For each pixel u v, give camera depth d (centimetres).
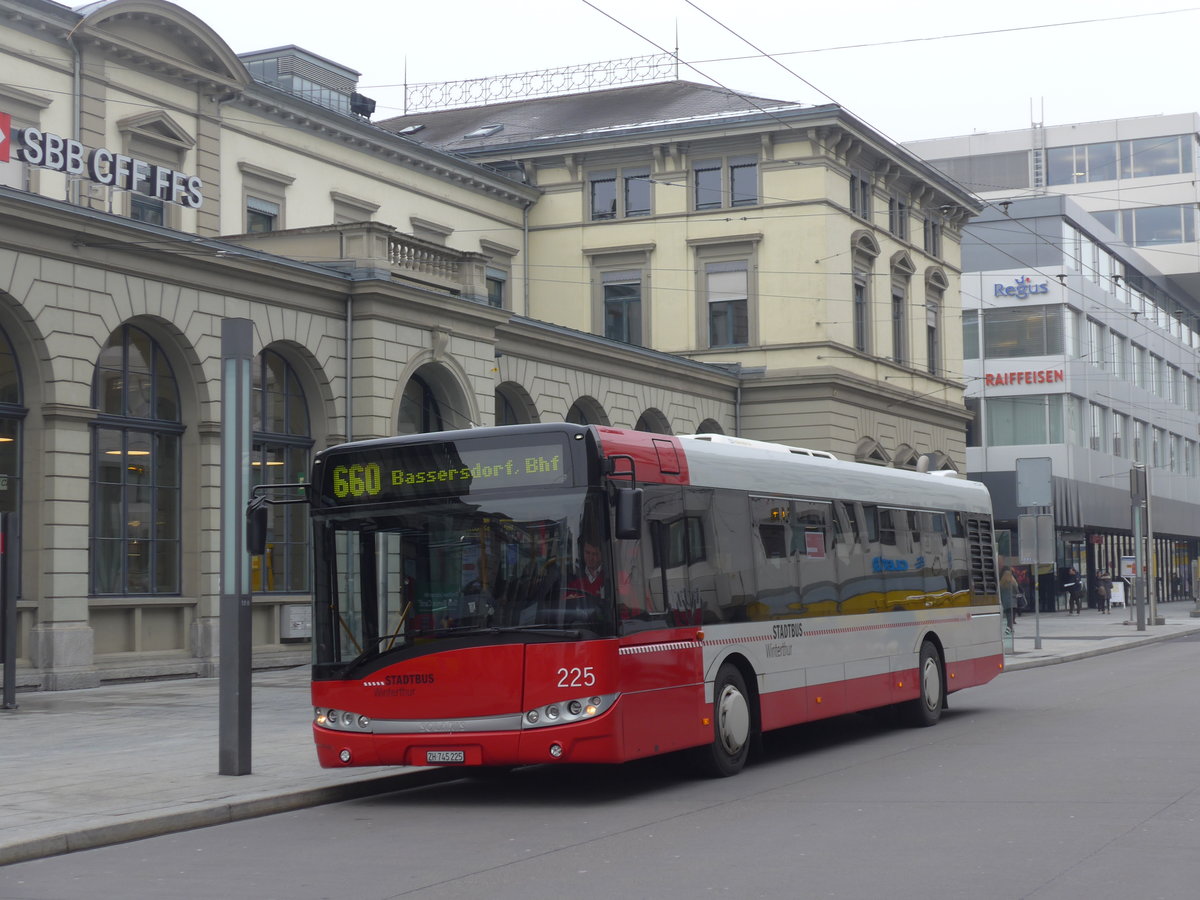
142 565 2484
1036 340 6203
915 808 1128
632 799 1249
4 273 2173
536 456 1232
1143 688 2325
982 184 8962
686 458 1374
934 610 1906
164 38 3031
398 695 1234
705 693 1349
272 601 2731
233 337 1343
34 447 2266
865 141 4359
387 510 1265
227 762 1348
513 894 845
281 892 872
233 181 3294
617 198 4441
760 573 1477
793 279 4238
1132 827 1009
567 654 1195
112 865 984
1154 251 8506
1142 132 8681
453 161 4084
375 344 2794
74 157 2348
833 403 4225
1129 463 7194
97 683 2311
